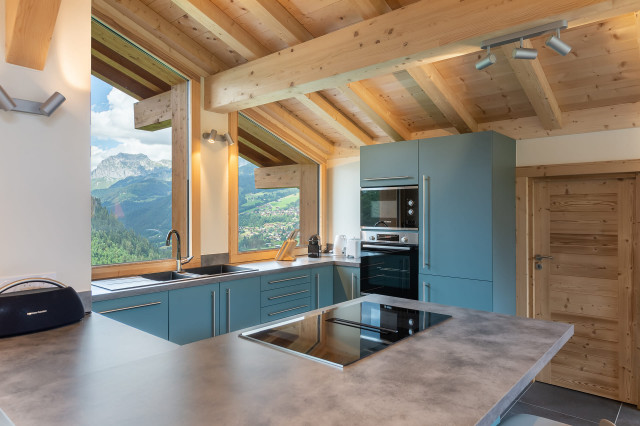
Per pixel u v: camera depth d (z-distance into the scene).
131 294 2.68
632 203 3.50
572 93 3.39
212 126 3.85
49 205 1.80
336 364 1.20
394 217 4.07
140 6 3.15
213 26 3.13
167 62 3.48
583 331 3.72
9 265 1.69
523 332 1.54
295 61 3.10
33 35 1.65
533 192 3.96
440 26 2.44
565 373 3.79
